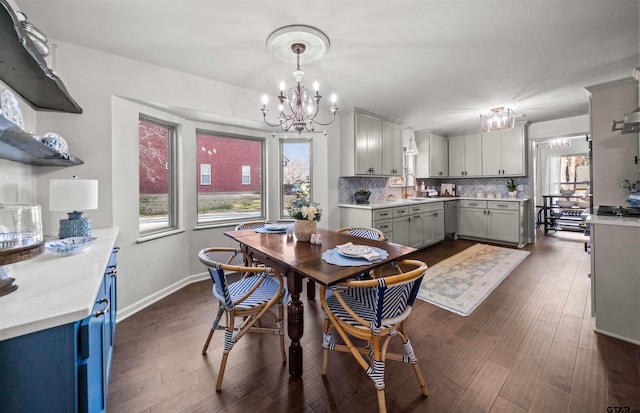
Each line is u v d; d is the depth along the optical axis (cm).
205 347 179
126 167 240
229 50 220
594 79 280
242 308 156
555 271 339
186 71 260
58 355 77
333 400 141
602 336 194
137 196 250
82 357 82
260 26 187
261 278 159
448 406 136
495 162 521
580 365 164
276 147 381
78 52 210
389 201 476
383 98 338
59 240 161
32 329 71
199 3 163
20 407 74
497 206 503
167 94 253
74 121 211
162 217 295
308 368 167
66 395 78
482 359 172
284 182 395
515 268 353
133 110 246
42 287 95
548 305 246
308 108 231
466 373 159
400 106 371
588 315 226
